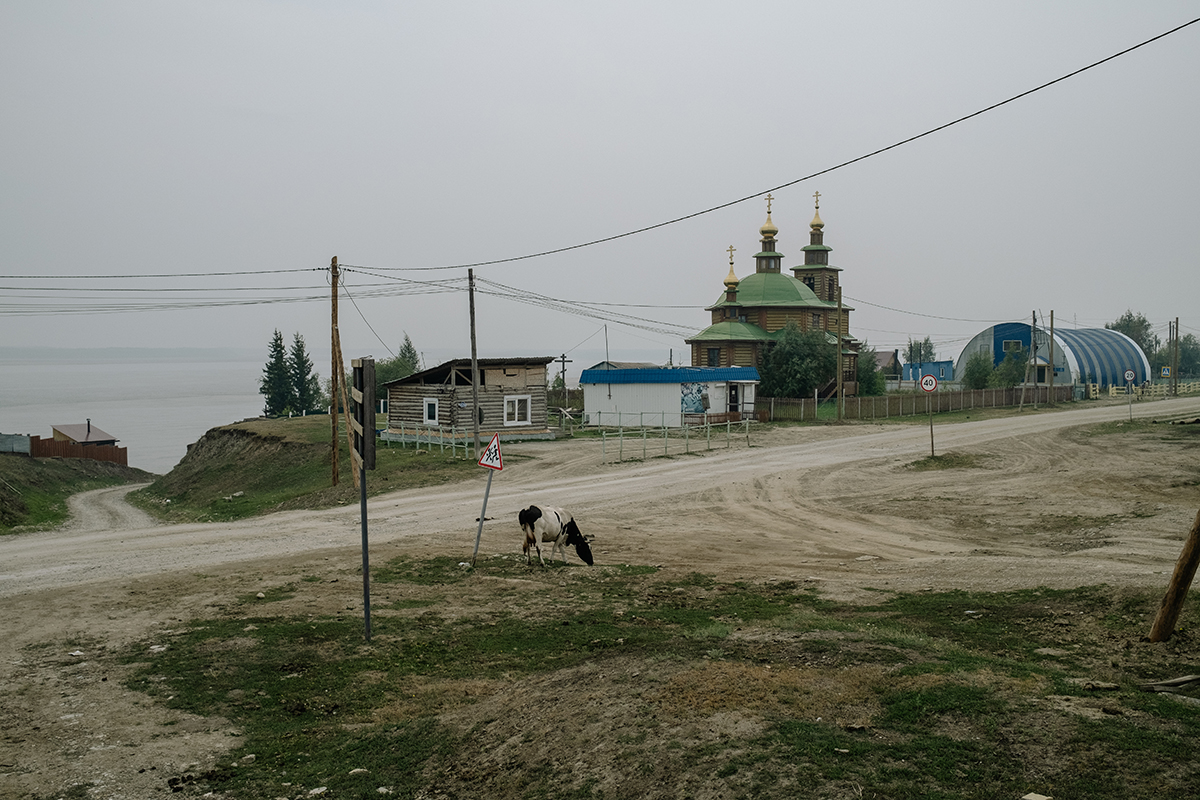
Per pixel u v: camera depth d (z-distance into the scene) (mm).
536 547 18891
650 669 9297
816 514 25125
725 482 31406
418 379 46281
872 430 49906
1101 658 9938
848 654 9336
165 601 15258
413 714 9641
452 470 35438
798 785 6156
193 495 44094
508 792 7109
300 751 8695
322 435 48562
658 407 55625
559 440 47000
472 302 37969
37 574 18219
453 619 13812
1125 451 35281
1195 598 11266
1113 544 18000
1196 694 8266
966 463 34062
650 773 6766
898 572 16438
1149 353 138750
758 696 8039
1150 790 5793
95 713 9789
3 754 8625
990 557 17266
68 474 59094
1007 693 7734
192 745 8891
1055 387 74750
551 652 11875
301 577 17359
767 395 68875
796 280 79500
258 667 11383
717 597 15062
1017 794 5883
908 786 6047
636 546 20688
